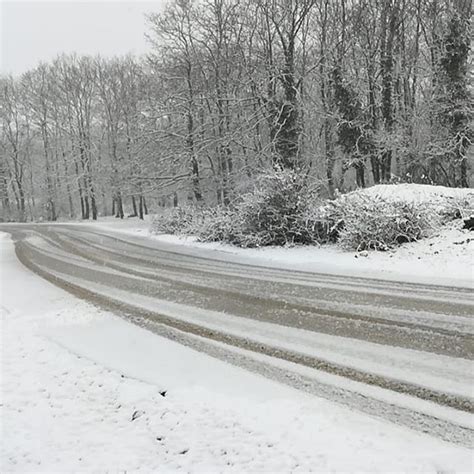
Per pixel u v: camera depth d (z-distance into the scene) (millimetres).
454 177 27047
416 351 5281
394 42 31625
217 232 18375
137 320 7332
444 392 4211
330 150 30609
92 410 4152
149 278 11188
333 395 4270
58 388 4656
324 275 10461
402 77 31625
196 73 29547
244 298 8484
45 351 5816
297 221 15180
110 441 3607
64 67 50719
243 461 3219
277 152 26094
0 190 56656
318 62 29859
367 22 31562
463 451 3254
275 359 5281
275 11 27906
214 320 7090
